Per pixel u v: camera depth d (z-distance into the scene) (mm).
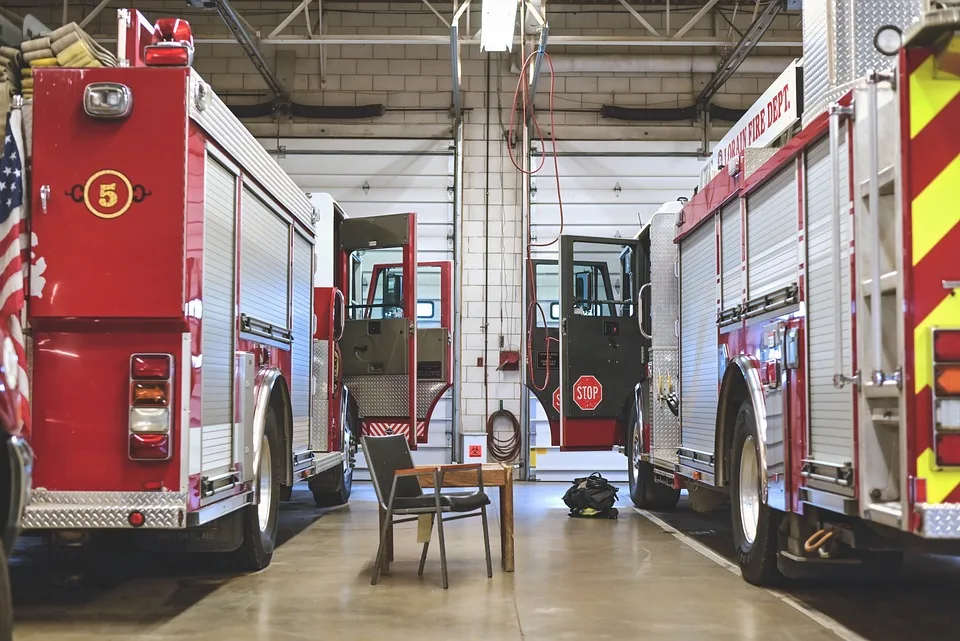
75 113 3965
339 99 12945
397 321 8555
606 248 8867
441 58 12969
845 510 3525
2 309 3836
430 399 9523
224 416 4547
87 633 3857
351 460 9055
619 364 8734
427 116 12914
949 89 3117
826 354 3824
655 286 7250
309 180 12859
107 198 3943
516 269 12703
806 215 4102
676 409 7062
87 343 3963
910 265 3066
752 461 5062
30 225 3951
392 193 12836
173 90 3977
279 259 5898
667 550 6230
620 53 12875
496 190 12812
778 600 4539
